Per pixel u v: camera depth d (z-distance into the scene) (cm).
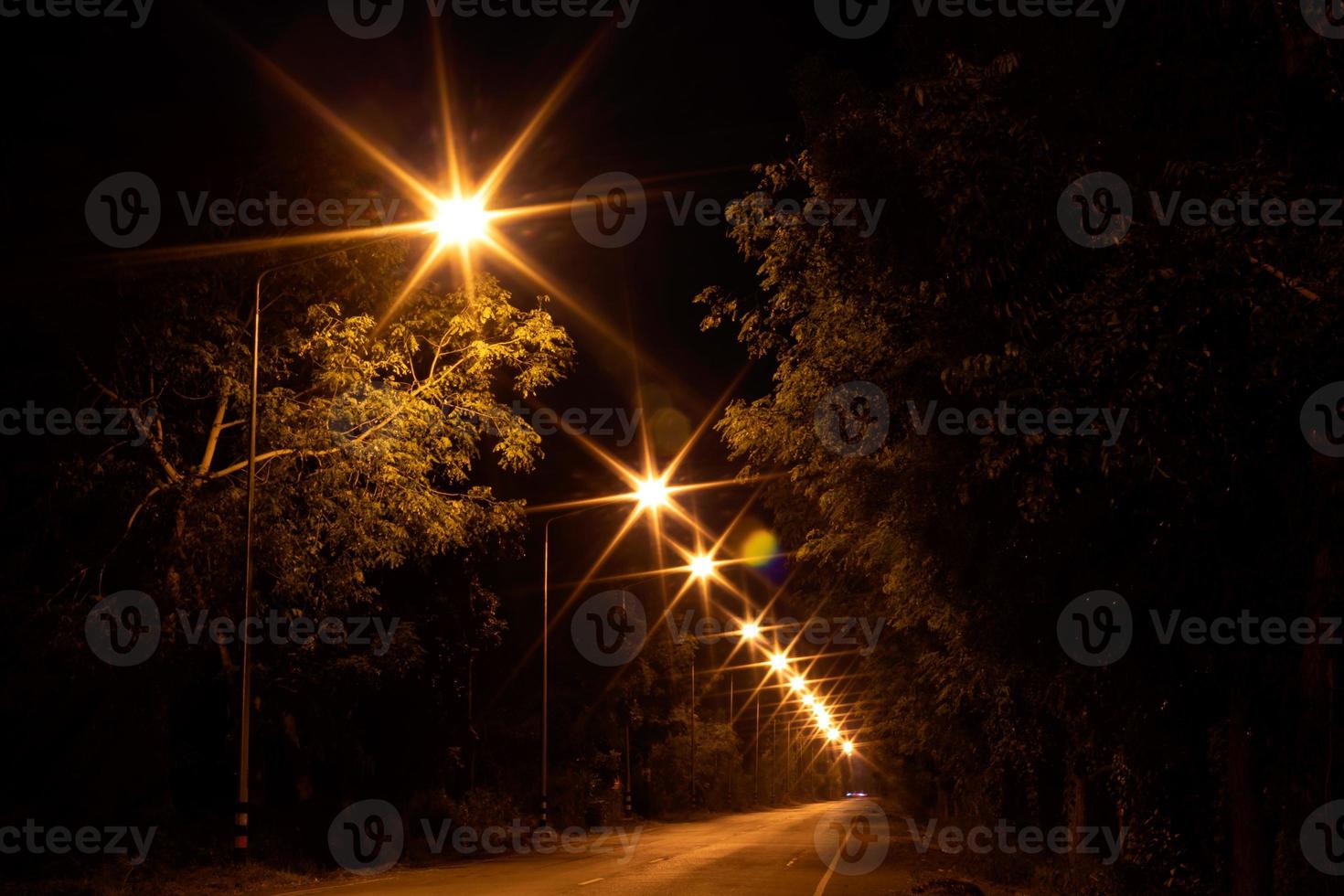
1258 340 847
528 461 2738
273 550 2477
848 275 1506
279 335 2519
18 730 2345
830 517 2192
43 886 1911
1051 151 1009
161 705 2409
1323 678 952
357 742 3219
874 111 1430
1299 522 1061
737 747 8700
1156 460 936
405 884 2281
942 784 4756
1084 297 906
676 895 2062
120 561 2409
